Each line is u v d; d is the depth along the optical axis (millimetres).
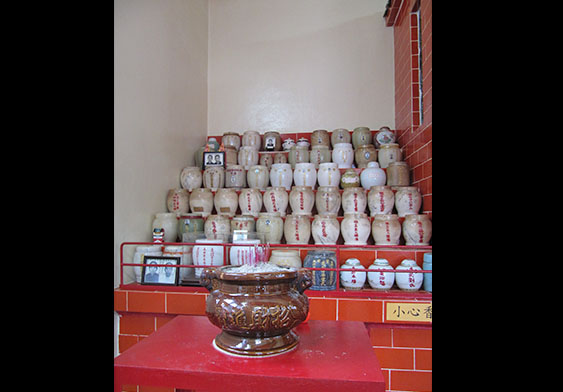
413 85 2746
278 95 3605
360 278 1929
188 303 1850
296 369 950
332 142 3232
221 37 3715
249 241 1969
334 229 2203
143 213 2314
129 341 1954
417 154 2533
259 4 3689
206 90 3627
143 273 2008
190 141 3189
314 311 1765
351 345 1121
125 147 2121
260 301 1011
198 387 943
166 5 2727
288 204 2818
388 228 2143
